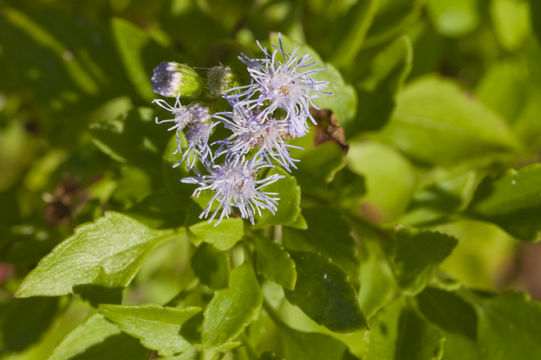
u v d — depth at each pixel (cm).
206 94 21
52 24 25
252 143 21
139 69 23
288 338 22
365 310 22
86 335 21
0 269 24
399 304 22
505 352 22
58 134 26
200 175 21
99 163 23
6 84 26
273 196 21
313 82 21
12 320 23
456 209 23
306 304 21
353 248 21
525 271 33
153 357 22
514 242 29
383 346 22
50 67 25
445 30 26
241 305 21
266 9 25
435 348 22
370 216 26
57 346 21
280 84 21
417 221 23
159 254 25
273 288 22
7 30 25
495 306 22
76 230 21
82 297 21
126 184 22
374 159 26
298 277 21
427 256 22
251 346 21
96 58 25
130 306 21
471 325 22
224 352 22
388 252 22
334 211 22
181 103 21
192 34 25
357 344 24
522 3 26
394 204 26
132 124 22
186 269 25
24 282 21
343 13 24
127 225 21
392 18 24
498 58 27
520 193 22
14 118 27
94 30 25
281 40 21
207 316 21
